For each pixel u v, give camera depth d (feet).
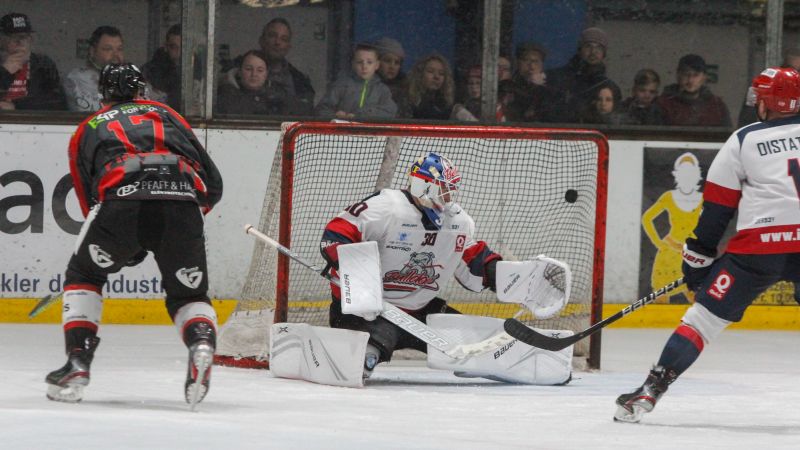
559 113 78.64
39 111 72.18
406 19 76.54
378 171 66.49
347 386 46.16
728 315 37.37
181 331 37.01
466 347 47.01
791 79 37.27
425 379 50.62
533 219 72.02
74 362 37.35
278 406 39.32
